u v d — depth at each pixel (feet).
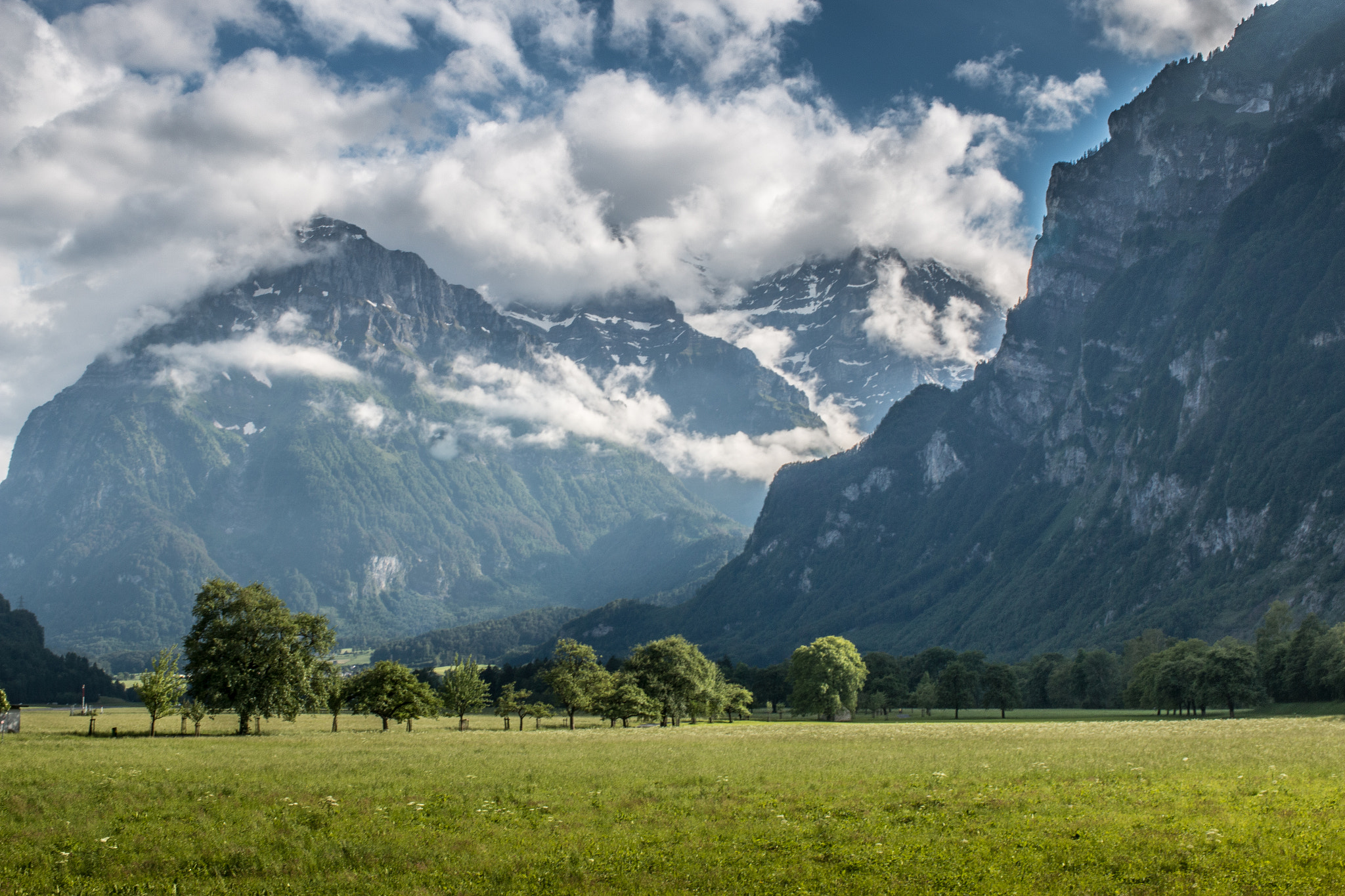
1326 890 105.40
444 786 190.39
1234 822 136.77
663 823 151.12
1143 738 296.10
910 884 112.37
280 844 138.00
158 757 247.29
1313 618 576.20
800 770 215.31
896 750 266.36
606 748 286.66
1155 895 105.91
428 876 120.57
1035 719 587.68
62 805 166.40
